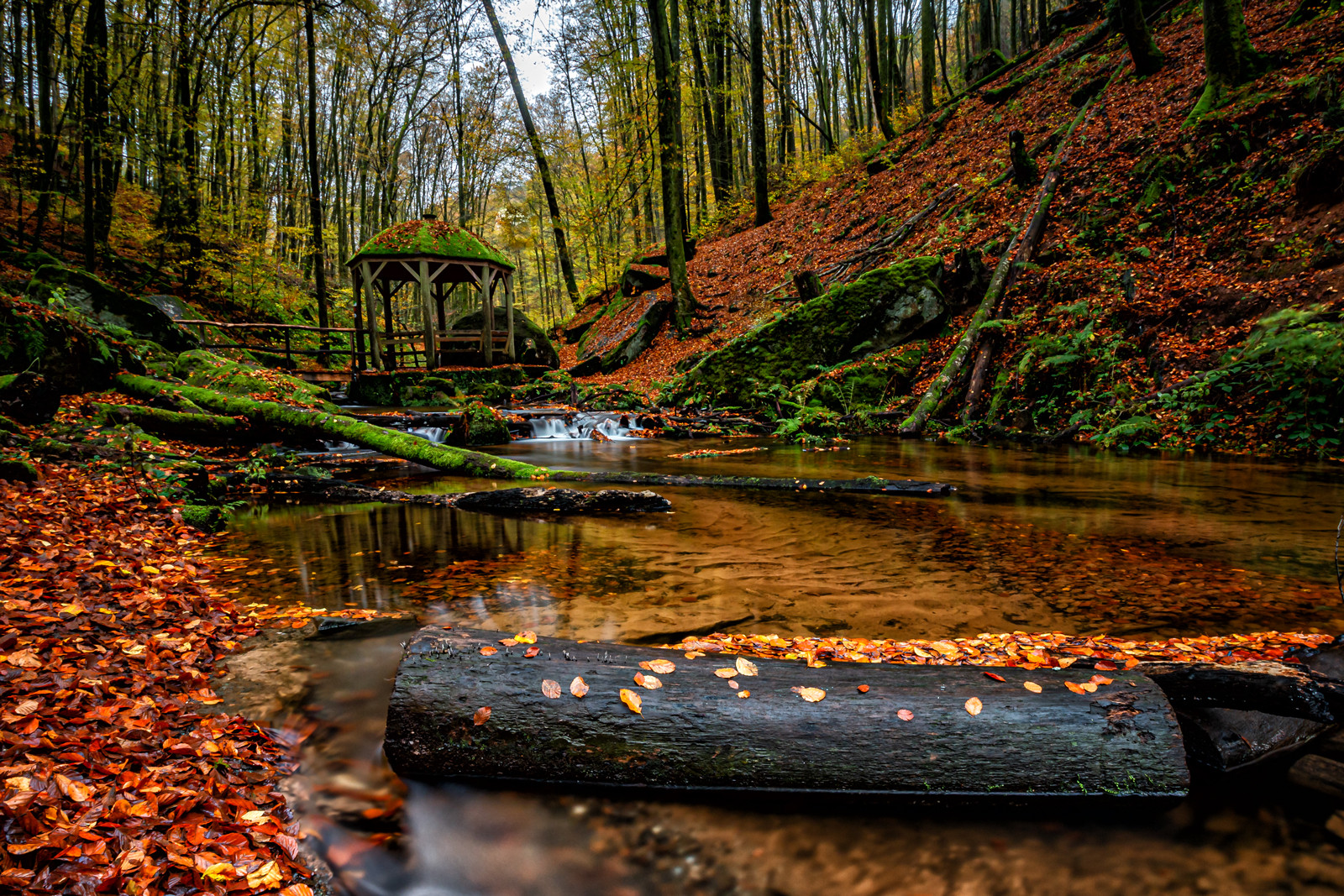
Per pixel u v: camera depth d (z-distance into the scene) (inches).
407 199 1451.8
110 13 690.8
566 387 636.1
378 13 774.5
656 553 181.3
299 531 208.7
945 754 76.1
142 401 348.2
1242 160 430.9
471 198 1439.5
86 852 59.8
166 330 500.7
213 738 82.7
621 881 63.6
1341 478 266.8
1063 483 275.0
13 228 655.1
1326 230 357.4
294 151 1081.4
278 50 959.0
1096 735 76.7
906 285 532.4
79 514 180.1
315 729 88.7
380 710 94.1
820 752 76.6
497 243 1712.6
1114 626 124.8
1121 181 494.0
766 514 229.5
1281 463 301.1
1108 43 716.0
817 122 1449.3
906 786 75.3
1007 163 641.6
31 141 664.4
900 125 991.6
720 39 912.9
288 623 126.6
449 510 242.8
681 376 590.2
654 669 86.2
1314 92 410.9
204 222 768.3
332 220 1311.5
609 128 1115.3
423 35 1018.1
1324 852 65.9
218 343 593.9
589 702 80.7
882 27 1129.4
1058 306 458.9
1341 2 475.8
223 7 725.3
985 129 747.4
